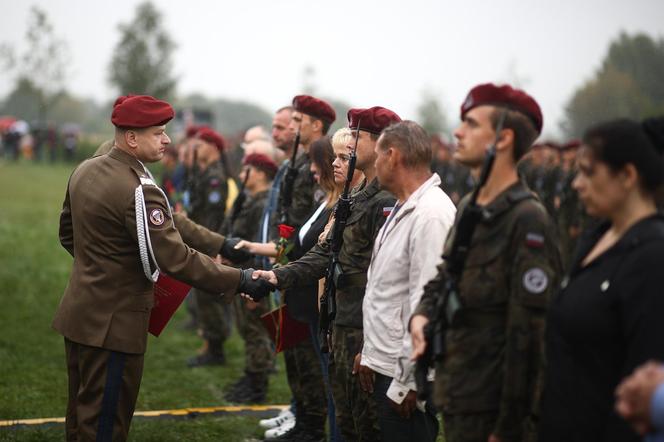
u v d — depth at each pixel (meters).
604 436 3.44
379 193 5.43
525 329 3.78
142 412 8.21
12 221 24.06
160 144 6.00
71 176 6.12
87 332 5.73
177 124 33.81
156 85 62.62
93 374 5.76
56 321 5.93
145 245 5.73
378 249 4.99
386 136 4.96
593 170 3.53
